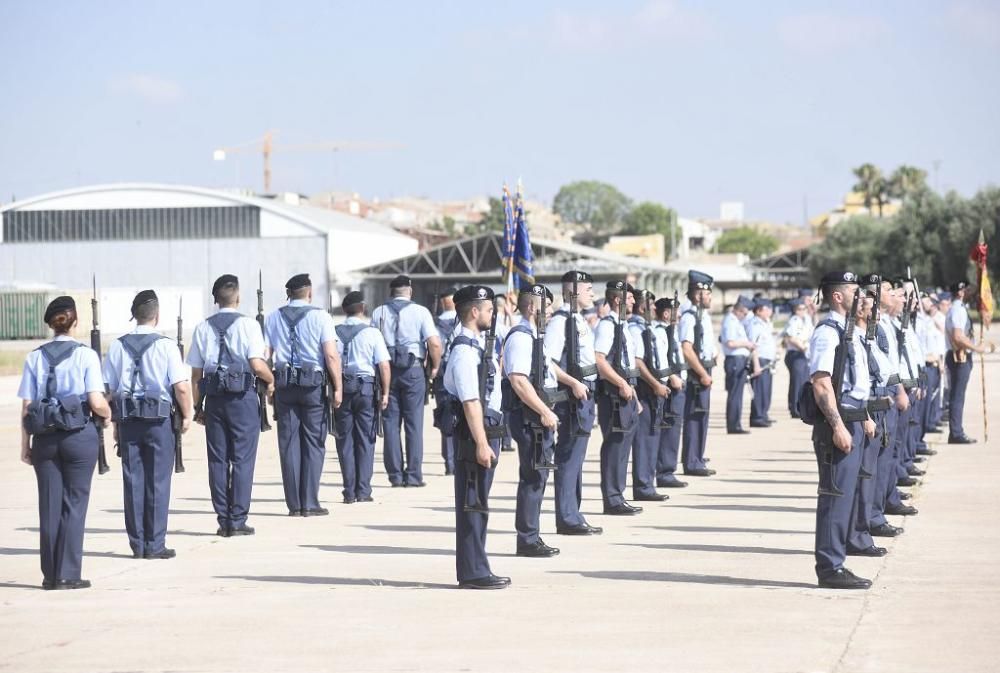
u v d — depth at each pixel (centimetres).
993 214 8394
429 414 2689
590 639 763
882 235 9775
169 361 1063
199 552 1097
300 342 1280
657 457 1483
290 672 702
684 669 692
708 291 1591
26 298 6881
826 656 714
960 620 798
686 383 1576
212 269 7969
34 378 937
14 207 8125
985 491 1390
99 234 8088
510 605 863
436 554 1074
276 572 1000
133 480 1067
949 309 1892
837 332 896
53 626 824
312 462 1297
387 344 1523
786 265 11262
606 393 1266
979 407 2542
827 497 902
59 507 945
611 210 19762
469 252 7731
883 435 1005
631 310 1400
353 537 1167
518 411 1025
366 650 747
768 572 968
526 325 1027
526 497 1041
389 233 9056
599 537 1141
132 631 807
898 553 1037
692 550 1070
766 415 2278
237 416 1169
